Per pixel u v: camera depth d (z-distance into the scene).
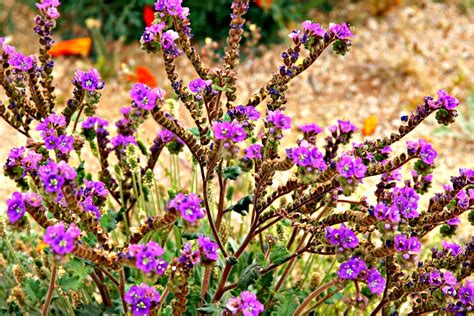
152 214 0.69
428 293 0.56
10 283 0.68
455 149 1.09
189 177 0.99
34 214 0.51
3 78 0.57
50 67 0.59
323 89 1.19
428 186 0.58
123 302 0.57
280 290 0.65
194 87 0.55
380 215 0.51
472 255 0.56
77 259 0.56
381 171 0.56
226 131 0.51
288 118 0.53
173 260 0.52
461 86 1.19
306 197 0.55
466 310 0.54
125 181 0.64
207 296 0.61
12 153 0.53
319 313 0.69
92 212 0.54
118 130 0.61
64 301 0.65
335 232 0.53
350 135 0.59
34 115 0.59
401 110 1.16
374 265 0.55
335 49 0.57
